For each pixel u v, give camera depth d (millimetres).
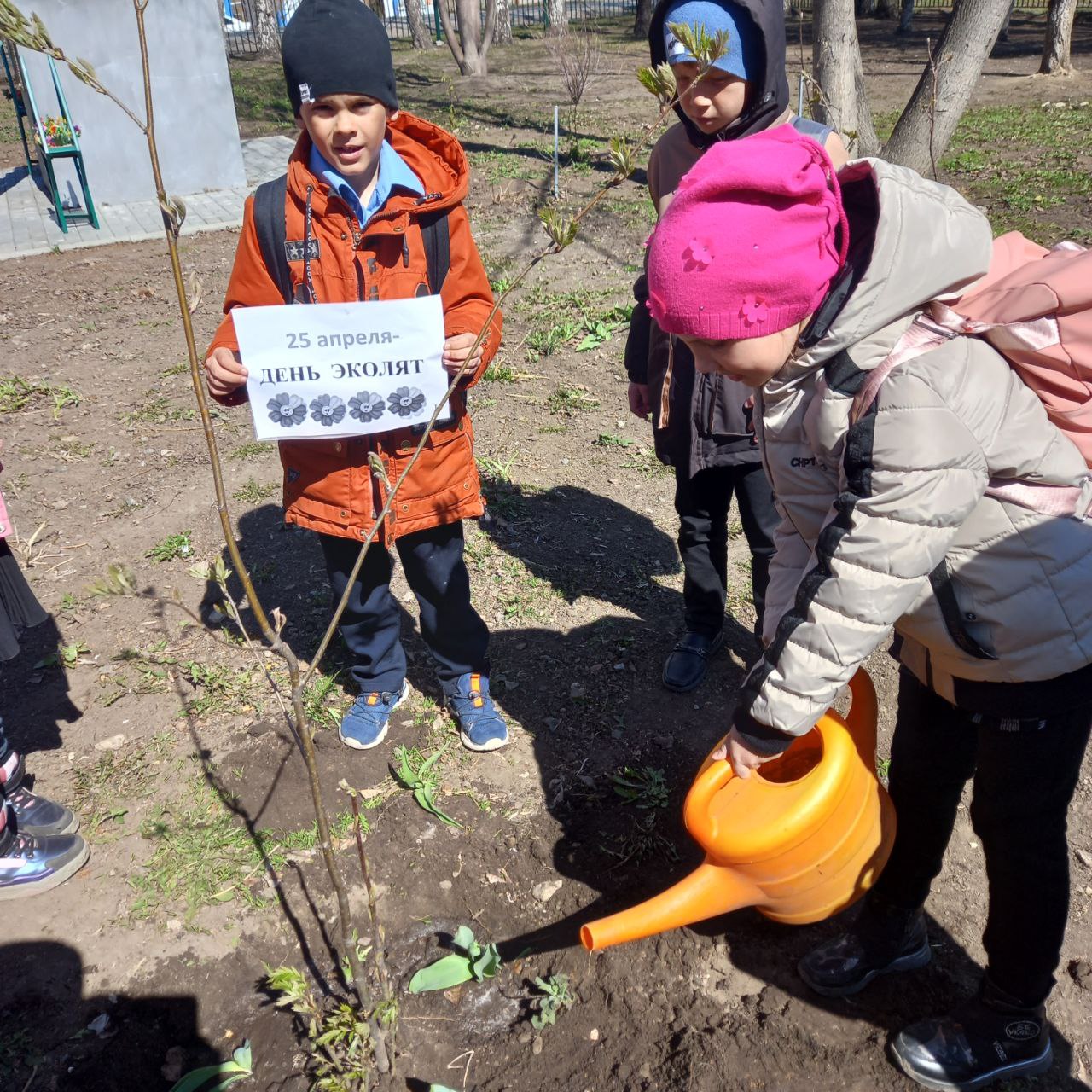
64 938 2398
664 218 1472
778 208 1389
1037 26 25141
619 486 4406
